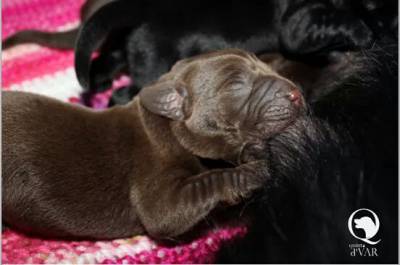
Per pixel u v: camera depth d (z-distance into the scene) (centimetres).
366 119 29
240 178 36
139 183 38
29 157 37
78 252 38
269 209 31
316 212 29
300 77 40
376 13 39
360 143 29
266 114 36
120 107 39
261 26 43
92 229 38
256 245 31
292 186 30
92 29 41
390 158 28
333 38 40
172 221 37
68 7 54
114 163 38
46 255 38
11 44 50
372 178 28
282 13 42
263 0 43
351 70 34
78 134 38
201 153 38
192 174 38
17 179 37
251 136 37
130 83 44
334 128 30
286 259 30
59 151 37
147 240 39
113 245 39
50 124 38
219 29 42
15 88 47
